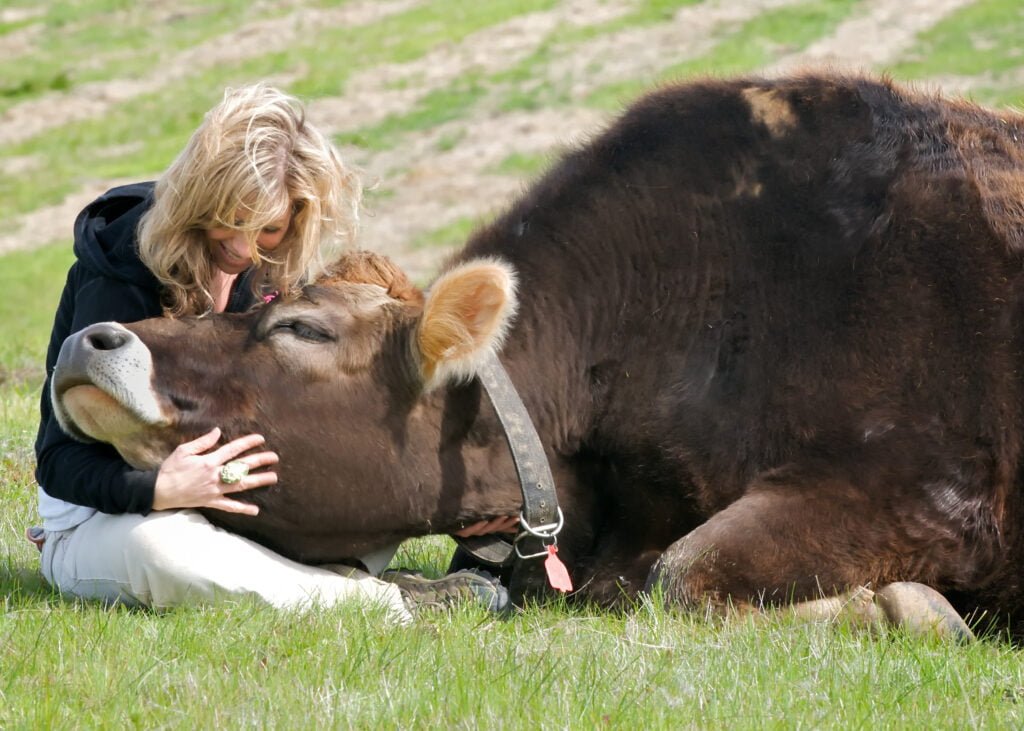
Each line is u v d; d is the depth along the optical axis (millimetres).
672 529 11008
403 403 10297
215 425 9953
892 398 10328
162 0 92250
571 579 11109
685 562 10047
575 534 11133
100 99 74625
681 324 10844
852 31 66312
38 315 44125
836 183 10938
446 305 9836
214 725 7383
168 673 8094
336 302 10312
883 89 11484
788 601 10062
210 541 9867
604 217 11117
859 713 7820
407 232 51062
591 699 7852
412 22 80938
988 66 57938
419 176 57125
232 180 9594
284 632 9016
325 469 10164
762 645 8992
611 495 11164
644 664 8531
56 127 71062
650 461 10836
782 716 7793
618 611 10586
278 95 9930
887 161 10977
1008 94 54281
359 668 8250
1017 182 10945
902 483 10180
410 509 10391
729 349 10711
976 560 10266
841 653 8953
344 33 81312
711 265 10875
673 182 11102
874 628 9867
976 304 10461
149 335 9953
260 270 10383
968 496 10195
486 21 78000
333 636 8922
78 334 9664
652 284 10930
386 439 10266
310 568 10273
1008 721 7816
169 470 9734
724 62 64562
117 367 9594
